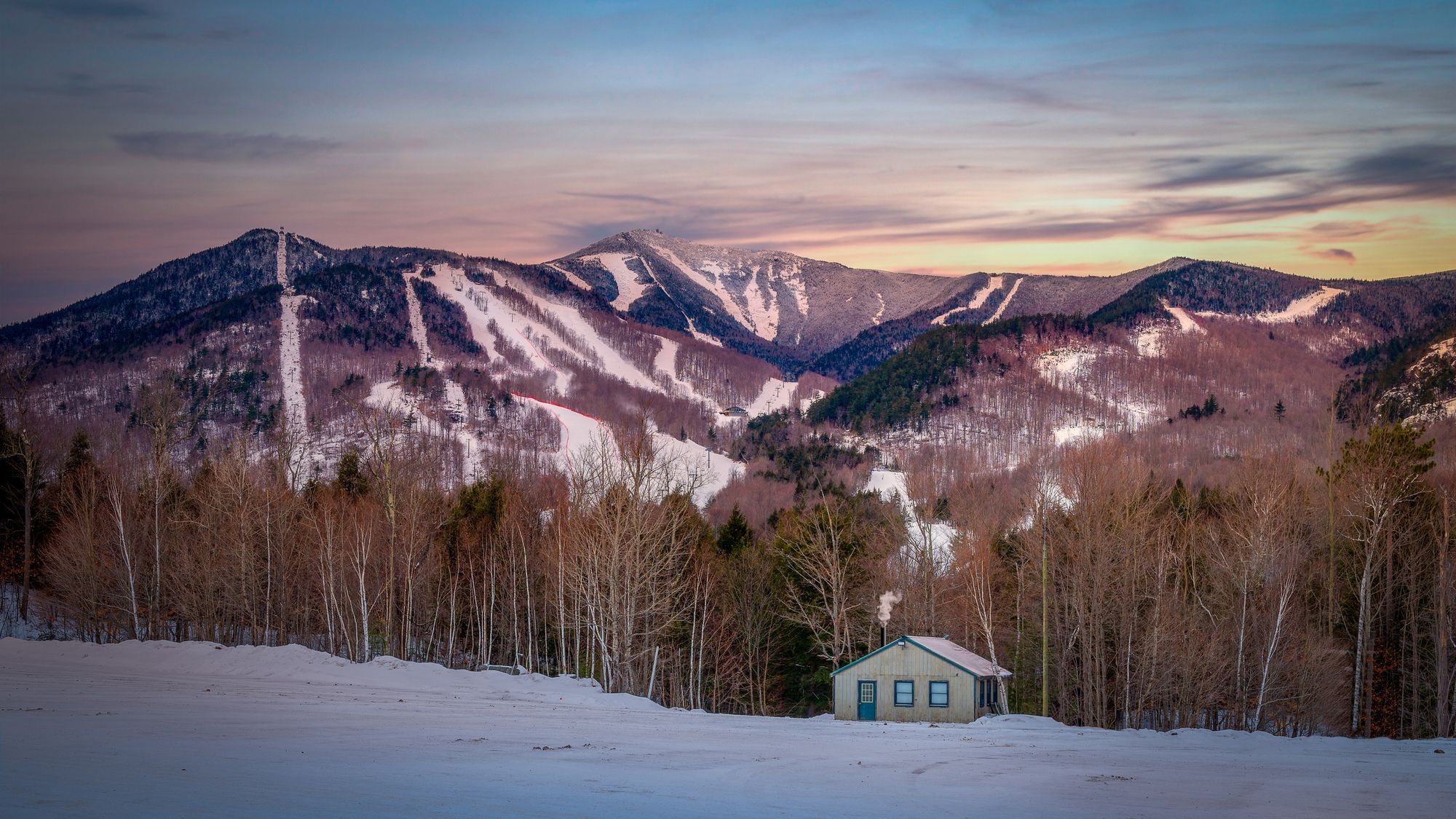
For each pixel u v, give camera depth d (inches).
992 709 2122.3
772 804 862.5
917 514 2955.2
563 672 2716.5
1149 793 1002.1
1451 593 2428.6
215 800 741.9
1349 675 2618.1
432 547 3154.5
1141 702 2337.6
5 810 670.5
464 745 1175.6
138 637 2849.4
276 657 2188.7
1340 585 2706.7
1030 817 844.6
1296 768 1241.4
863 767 1147.9
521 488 3821.4
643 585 2637.8
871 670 2068.2
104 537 3159.5
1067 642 2573.8
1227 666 2367.1
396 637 3031.5
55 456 4124.0
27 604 3334.2
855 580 2805.1
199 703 1510.8
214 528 3142.2
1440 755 1451.8
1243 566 2336.4
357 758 1026.1
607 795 865.5
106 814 667.4
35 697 1493.6
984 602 2593.5
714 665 2918.3
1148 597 2405.3
